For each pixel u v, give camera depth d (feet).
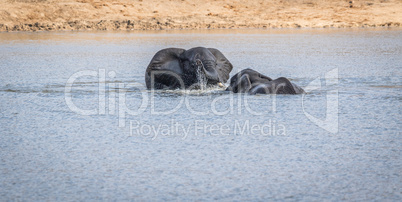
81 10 601.21
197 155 84.02
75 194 67.51
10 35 485.15
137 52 306.35
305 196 66.49
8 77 186.29
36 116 116.67
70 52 309.42
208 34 484.33
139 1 647.97
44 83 170.50
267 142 92.07
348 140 92.84
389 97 138.10
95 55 288.30
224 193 67.46
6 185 70.95
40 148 88.84
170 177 73.46
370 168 76.95
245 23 611.06
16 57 276.62
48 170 76.89
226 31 534.78
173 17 615.98
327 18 639.76
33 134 99.14
